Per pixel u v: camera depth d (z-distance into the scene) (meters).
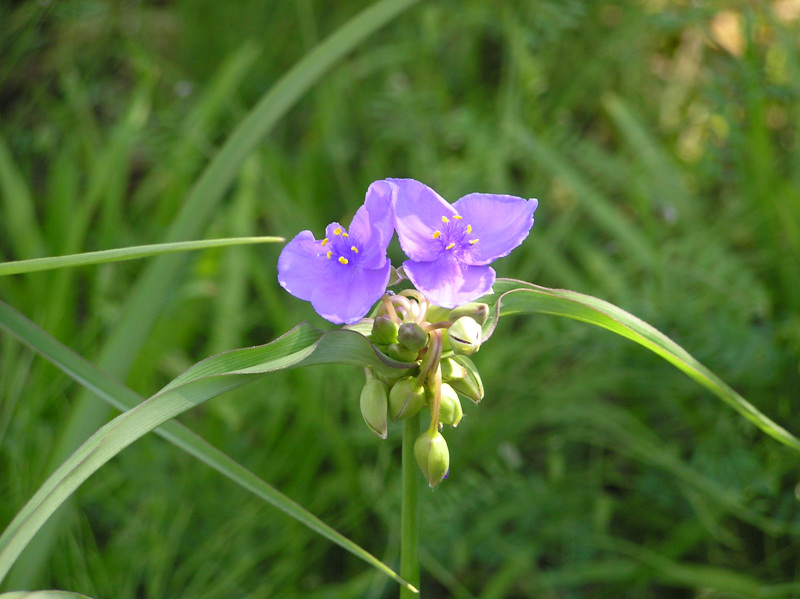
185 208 0.46
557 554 0.52
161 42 0.94
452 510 0.49
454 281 0.35
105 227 0.62
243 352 0.35
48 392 0.52
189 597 0.48
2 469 0.49
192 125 0.66
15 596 0.35
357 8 0.88
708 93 0.61
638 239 0.58
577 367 0.57
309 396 0.51
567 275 0.60
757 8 0.63
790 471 0.49
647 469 0.53
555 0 0.64
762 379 0.50
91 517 0.54
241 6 0.90
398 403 0.35
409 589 0.37
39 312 0.59
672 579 0.47
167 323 0.53
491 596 0.47
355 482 0.51
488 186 0.65
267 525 0.51
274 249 0.67
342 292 0.36
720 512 0.49
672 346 0.38
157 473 0.51
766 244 0.59
